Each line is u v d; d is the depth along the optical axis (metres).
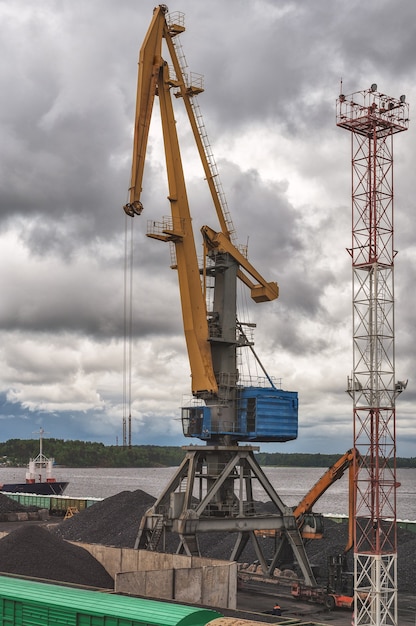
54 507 104.50
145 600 31.88
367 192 48.00
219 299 55.69
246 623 28.42
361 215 47.97
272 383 55.34
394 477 44.91
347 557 59.47
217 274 56.19
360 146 48.72
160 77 53.97
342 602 46.84
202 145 56.00
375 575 43.03
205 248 54.97
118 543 68.69
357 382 46.19
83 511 81.38
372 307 46.62
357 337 46.75
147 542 52.31
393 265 46.84
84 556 47.53
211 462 53.88
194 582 40.84
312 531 54.62
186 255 53.56
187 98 55.38
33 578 41.47
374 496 45.09
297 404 55.38
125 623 29.38
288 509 54.03
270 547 62.66
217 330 55.00
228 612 35.94
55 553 45.81
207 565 43.31
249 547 64.06
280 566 56.25
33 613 32.31
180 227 53.28
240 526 51.75
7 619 33.31
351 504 52.19
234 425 54.09
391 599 43.06
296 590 49.94
